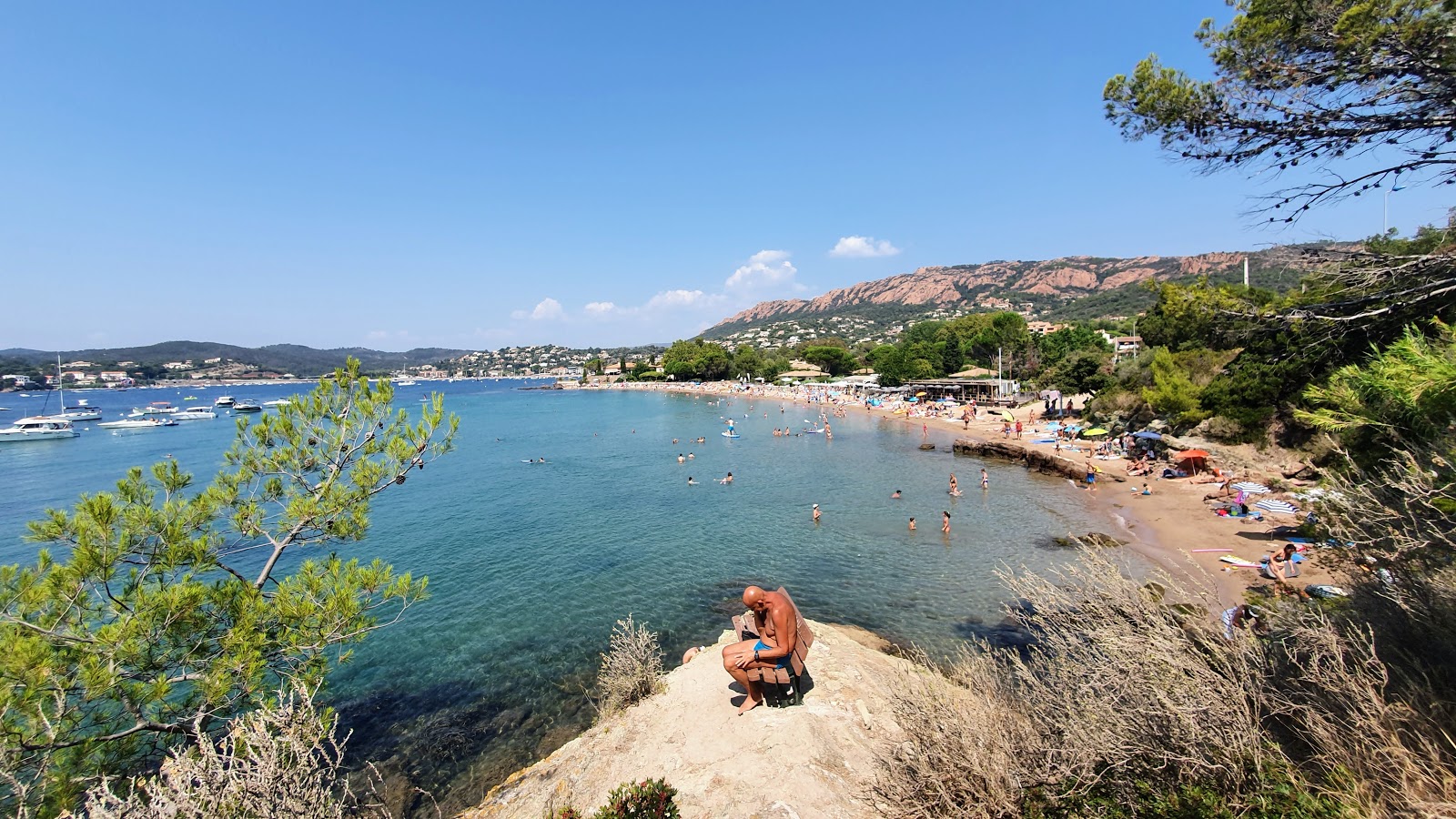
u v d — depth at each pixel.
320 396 10.16
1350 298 8.82
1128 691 5.09
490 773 12.37
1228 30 9.06
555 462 53.50
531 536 29.98
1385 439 6.12
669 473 47.09
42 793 6.22
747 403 117.62
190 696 7.95
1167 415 38.47
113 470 54.44
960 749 5.29
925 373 105.19
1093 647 5.74
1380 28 7.32
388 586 9.64
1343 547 5.81
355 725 14.17
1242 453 31.30
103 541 7.29
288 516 9.45
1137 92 9.90
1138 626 5.61
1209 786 4.59
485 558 26.55
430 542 29.02
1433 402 5.46
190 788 5.62
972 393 90.06
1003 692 6.14
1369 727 4.22
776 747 7.56
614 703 12.02
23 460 60.75
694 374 174.00
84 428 93.56
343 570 9.19
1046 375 74.50
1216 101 9.16
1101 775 4.82
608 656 13.80
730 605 20.62
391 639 18.61
